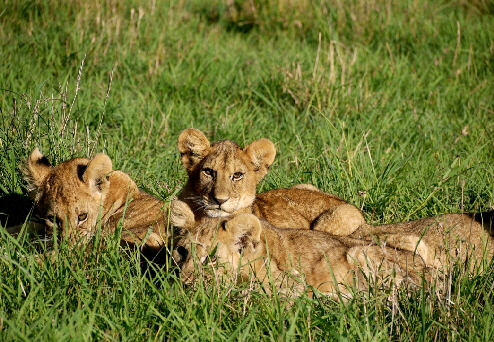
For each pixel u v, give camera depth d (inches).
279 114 612.7
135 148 520.7
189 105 600.7
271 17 855.7
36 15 686.5
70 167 395.5
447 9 867.4
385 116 589.3
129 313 293.1
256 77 660.1
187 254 323.0
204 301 292.8
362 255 348.2
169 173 492.1
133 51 681.0
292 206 449.1
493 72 703.1
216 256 320.8
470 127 591.5
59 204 386.3
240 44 796.6
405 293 317.4
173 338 282.7
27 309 283.7
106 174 398.0
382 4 831.7
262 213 442.6
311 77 644.7
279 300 309.7
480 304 316.5
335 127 560.1
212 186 420.8
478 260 366.3
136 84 639.1
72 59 644.7
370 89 643.5
